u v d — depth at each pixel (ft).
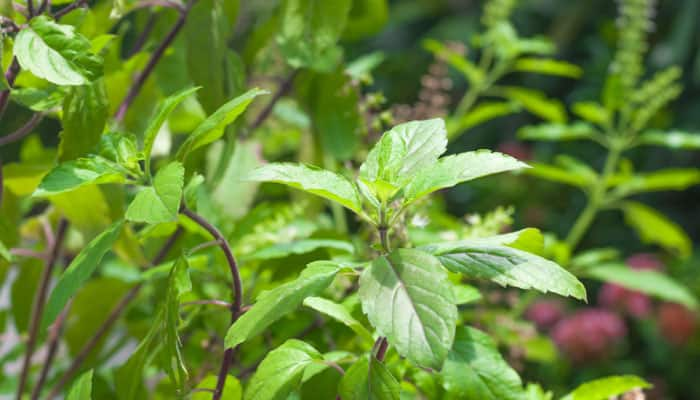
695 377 6.46
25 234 2.40
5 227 2.00
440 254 1.69
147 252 2.25
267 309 1.67
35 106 1.86
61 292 1.72
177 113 2.47
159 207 1.66
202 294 2.17
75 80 1.72
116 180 1.76
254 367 2.07
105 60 2.11
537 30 9.16
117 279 2.35
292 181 1.68
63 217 2.18
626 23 3.56
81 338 2.36
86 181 1.74
